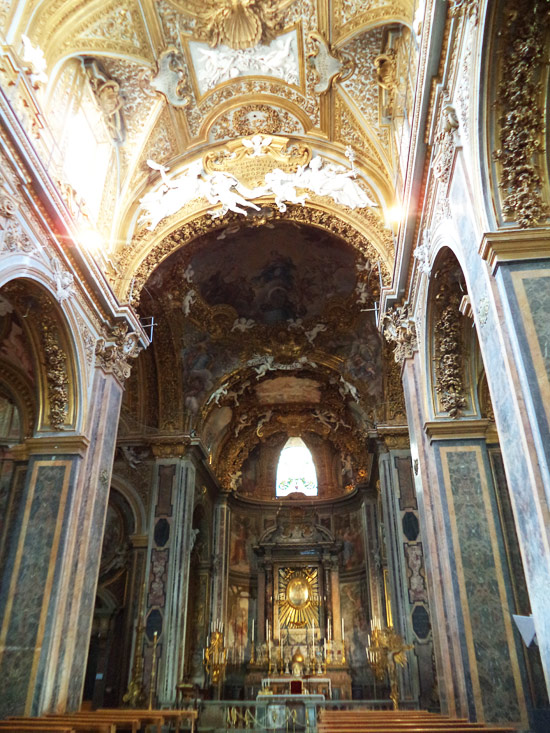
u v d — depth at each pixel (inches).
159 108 508.4
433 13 294.7
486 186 263.4
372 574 888.3
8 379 516.1
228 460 991.6
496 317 247.1
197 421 802.8
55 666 379.6
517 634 348.8
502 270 245.9
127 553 732.7
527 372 223.8
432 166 356.2
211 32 462.9
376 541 903.7
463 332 415.2
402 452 750.5
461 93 291.4
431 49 309.0
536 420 214.4
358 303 763.4
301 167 554.3
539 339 229.6
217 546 924.0
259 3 445.1
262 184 558.3
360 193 535.8
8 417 580.1
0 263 326.3
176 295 719.1
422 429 434.3
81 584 412.2
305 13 449.1
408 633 644.7
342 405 935.0
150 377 786.2
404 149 460.8
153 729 494.0
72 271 426.0
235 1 444.1
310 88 509.0
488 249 251.9
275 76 508.7
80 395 442.9
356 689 891.4
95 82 467.2
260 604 979.3
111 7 418.6
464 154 291.3
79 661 402.3
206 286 745.0
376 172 533.0
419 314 443.8
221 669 821.9
